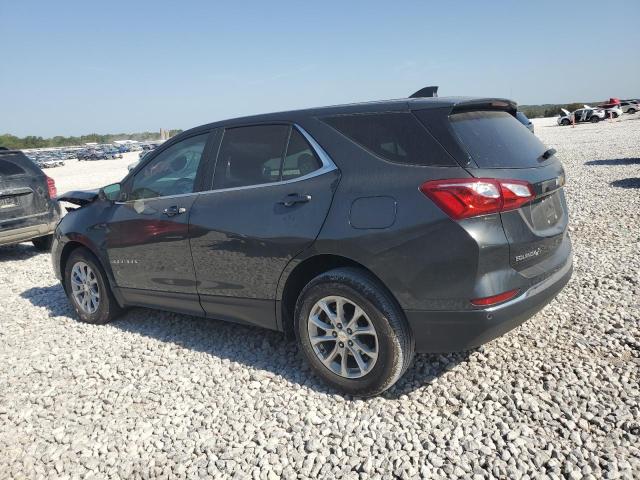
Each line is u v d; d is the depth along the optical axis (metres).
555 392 3.09
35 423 3.38
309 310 3.32
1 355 4.50
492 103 3.31
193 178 4.05
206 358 4.04
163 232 4.09
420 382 3.38
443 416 3.01
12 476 2.87
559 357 3.50
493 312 2.82
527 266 3.03
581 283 4.82
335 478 2.60
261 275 3.54
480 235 2.77
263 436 2.99
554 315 4.17
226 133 3.95
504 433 2.78
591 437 2.68
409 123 3.06
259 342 4.22
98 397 3.63
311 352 3.38
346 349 3.23
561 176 3.34
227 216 3.67
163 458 2.90
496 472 2.50
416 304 2.93
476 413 2.98
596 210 7.94
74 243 5.03
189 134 4.21
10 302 6.08
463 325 2.86
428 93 3.53
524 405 3.00
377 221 2.97
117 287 4.68
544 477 2.45
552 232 3.23
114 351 4.35
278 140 3.59
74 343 4.60
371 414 3.09
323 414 3.14
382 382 3.10
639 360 3.39
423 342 3.02
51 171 41.62
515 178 2.91
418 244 2.86
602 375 3.23
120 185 4.65
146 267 4.32
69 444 3.12
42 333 4.94
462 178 2.80
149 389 3.65
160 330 4.71
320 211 3.21
